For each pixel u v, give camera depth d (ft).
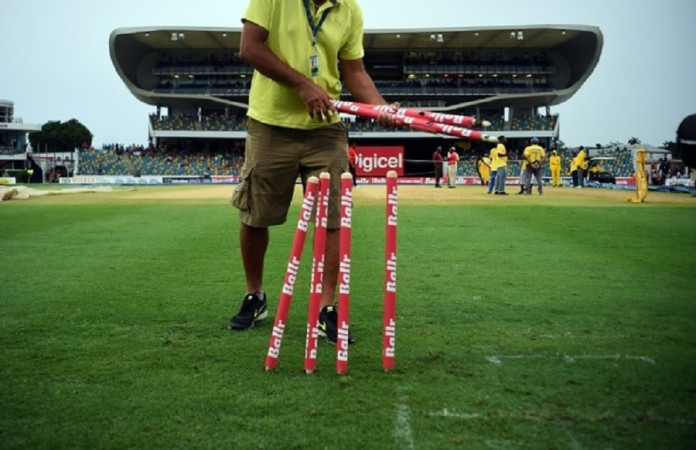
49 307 14.56
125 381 9.49
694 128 8.61
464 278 18.30
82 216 40.24
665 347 11.34
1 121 223.10
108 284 17.42
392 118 10.78
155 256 22.63
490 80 193.67
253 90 12.61
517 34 175.11
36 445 7.36
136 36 179.63
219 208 47.50
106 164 175.01
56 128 272.31
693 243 26.13
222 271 19.51
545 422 7.98
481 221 35.63
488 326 12.84
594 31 173.58
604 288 16.81
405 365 10.24
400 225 33.30
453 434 7.63
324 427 7.81
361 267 20.25
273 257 22.40
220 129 192.34
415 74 192.44
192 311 14.21
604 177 120.47
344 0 12.34
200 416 8.16
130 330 12.53
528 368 10.12
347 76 13.14
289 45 11.85
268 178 12.34
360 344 11.51
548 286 17.10
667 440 7.48
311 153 12.37
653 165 150.82
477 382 9.43
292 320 13.47
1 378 9.64
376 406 8.48
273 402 8.62
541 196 63.87
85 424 7.93
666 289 16.67
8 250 24.23
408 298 15.55
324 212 9.86
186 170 173.37
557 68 196.54
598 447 7.30
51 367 10.18
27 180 157.69
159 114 207.41
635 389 9.16
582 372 9.93
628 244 25.77
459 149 185.68
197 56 197.67
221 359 10.59
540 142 194.08
